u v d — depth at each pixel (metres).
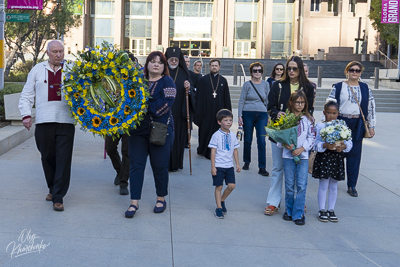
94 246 4.63
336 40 49.84
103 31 49.53
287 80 6.38
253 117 8.27
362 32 49.28
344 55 44.16
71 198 6.21
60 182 5.61
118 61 5.23
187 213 5.82
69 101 5.30
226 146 5.74
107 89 5.29
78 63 5.18
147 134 5.60
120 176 6.50
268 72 36.38
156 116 5.53
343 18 49.22
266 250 4.75
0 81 14.09
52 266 4.15
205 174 7.95
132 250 4.58
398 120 17.11
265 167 8.11
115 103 5.32
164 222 5.44
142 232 5.08
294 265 4.41
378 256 4.72
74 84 5.21
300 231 5.37
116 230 5.10
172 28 50.66
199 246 4.77
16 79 26.38
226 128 5.79
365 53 46.69
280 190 5.98
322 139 5.71
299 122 5.59
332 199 5.82
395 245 5.04
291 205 5.73
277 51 51.00
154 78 5.64
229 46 50.06
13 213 5.48
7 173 7.33
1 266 4.10
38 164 8.05
